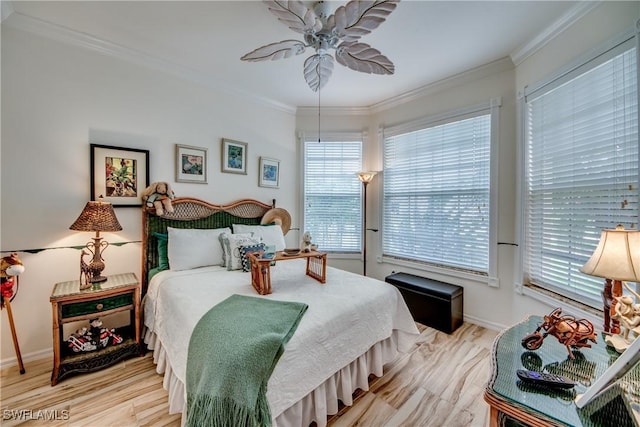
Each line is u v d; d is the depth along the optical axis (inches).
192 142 112.8
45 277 81.7
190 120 112.1
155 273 93.4
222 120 122.3
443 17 76.8
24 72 77.6
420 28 81.7
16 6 72.2
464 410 63.4
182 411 54.9
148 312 86.5
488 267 107.4
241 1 70.6
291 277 87.9
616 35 63.6
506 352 44.2
